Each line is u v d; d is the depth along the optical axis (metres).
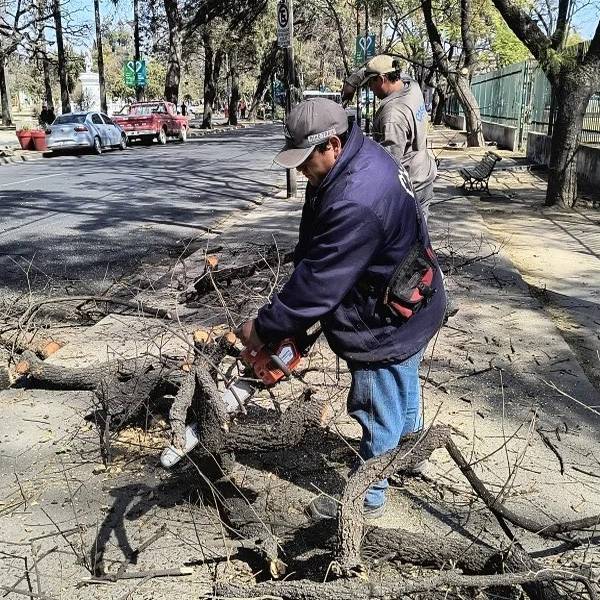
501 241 8.91
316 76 66.88
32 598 2.55
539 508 3.10
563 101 11.29
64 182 15.88
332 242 2.38
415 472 3.31
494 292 6.38
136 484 3.30
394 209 2.42
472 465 3.25
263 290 5.72
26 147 25.86
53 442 3.70
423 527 2.98
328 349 4.96
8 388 4.38
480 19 32.78
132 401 3.76
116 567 2.74
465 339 5.14
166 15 39.81
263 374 2.71
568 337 5.51
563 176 11.52
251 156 22.98
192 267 7.56
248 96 90.31
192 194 13.88
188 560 2.77
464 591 2.50
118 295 6.50
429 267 2.62
